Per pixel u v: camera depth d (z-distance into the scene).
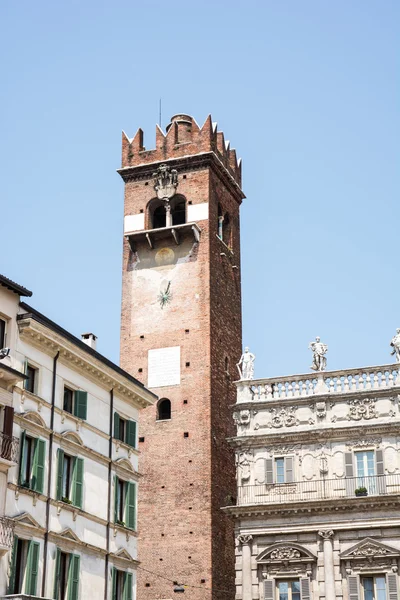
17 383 49.19
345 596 64.44
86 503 53.78
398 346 69.62
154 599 73.12
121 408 59.97
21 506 47.91
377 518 65.25
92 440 55.66
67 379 54.22
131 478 59.56
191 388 79.12
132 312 83.88
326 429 68.56
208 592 71.75
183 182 86.25
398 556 63.97
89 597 52.41
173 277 83.62
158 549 74.50
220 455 78.31
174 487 76.12
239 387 72.69
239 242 92.31
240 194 93.50
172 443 77.69
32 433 49.88
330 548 65.44
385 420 68.06
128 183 88.19
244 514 67.94
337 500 65.81
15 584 46.69
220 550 74.75
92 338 61.19
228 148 92.81
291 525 67.00
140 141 89.12
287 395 71.44
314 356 72.19
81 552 52.34
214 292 83.12
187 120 89.81
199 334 80.75
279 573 66.31
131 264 85.50
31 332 50.81
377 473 66.88
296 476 68.69
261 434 70.19
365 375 70.00
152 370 81.06
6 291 49.78
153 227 87.12
